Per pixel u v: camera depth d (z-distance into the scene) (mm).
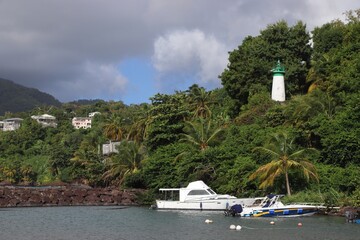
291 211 45094
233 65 81250
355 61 63656
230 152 58656
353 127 50594
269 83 76938
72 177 107938
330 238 31562
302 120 56656
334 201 46312
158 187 65250
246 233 34531
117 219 46656
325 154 52188
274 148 49719
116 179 85562
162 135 72438
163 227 39062
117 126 113125
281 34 78500
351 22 79312
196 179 59438
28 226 41062
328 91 62531
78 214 53375
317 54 75625
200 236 33469
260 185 50219
